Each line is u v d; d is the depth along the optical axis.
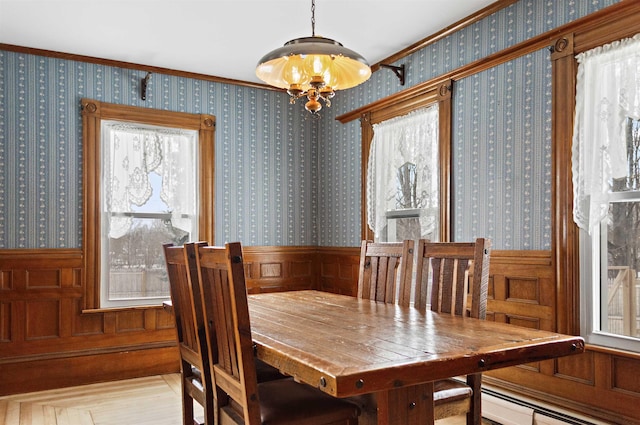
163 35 3.85
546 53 3.03
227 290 1.85
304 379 1.47
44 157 4.10
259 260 4.97
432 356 1.53
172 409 3.50
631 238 2.68
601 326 2.79
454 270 2.48
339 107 5.02
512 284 3.20
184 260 2.28
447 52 3.76
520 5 3.20
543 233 3.03
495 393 3.21
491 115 3.38
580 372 2.80
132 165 4.44
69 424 3.21
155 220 4.52
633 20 2.59
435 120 3.84
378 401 1.62
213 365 2.06
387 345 1.69
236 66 4.55
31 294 3.99
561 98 2.92
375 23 3.65
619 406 2.61
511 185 3.23
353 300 2.94
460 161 3.62
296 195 5.24
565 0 2.93
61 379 4.05
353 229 4.77
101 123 4.34
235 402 2.00
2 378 3.85
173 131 4.63
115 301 4.32
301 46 2.34
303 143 5.29
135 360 4.32
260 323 2.15
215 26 3.69
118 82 4.41
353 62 2.71
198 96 4.76
